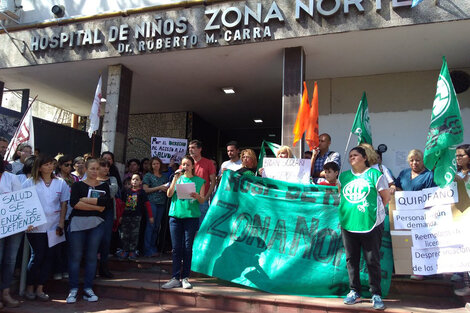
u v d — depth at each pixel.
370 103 8.11
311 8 6.29
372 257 4.11
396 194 4.61
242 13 6.68
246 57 7.31
